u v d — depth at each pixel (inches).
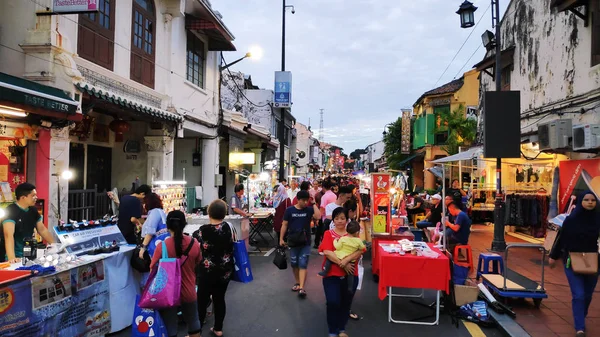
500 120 403.9
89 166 440.5
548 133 400.5
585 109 397.4
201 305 212.4
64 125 308.8
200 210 477.4
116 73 395.2
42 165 300.0
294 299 279.4
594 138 346.0
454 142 909.2
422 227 433.1
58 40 308.3
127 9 415.2
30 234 216.5
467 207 604.4
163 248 176.2
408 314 254.2
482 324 235.6
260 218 481.1
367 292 303.4
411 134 1310.3
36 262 177.9
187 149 628.4
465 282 270.8
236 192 414.6
